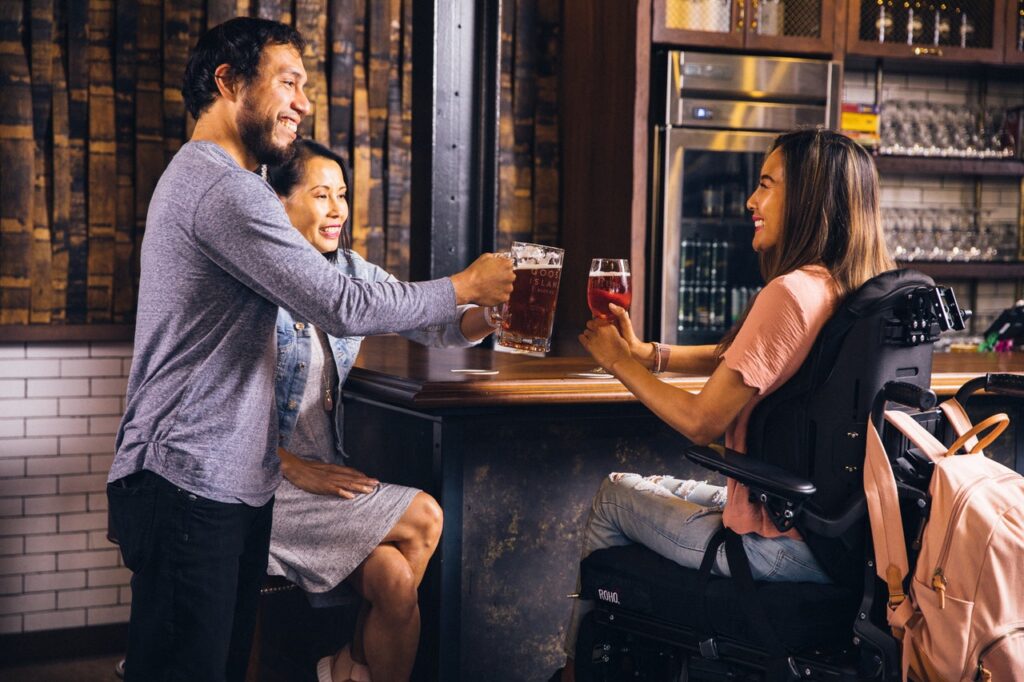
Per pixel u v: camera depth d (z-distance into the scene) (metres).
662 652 2.33
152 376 2.02
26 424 4.08
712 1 4.77
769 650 2.04
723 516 2.17
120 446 2.07
